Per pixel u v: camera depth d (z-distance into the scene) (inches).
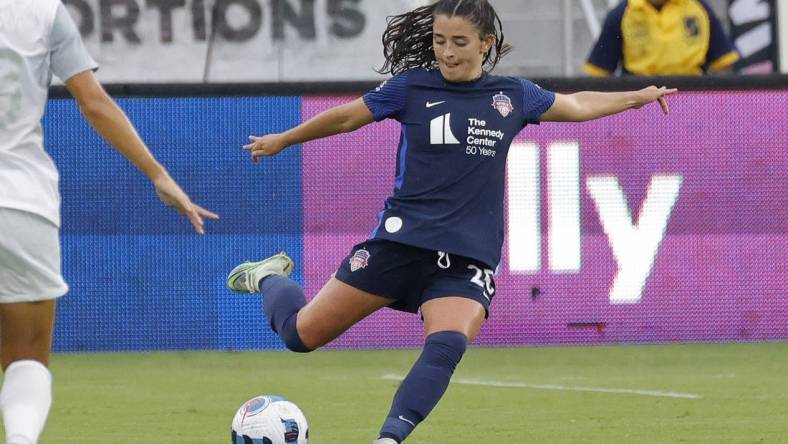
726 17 1807.3
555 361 1373.0
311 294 1445.6
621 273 1466.5
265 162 1444.4
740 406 1074.1
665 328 1473.9
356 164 1449.3
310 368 1342.3
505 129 773.3
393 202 773.9
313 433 952.9
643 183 1464.1
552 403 1095.0
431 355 730.8
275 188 1448.1
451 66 765.9
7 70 631.8
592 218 1460.4
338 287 778.2
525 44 1862.7
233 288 896.3
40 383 655.1
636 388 1186.0
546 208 1454.2
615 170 1460.4
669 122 1465.3
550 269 1457.9
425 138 764.0
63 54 650.2
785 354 1413.6
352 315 780.6
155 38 1669.5
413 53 829.8
